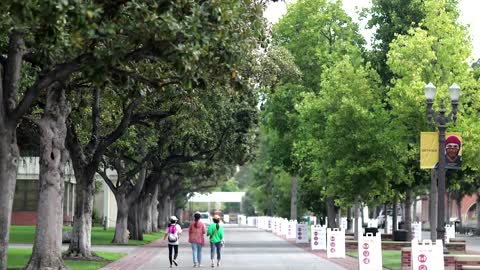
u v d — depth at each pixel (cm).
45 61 2298
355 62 5097
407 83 3825
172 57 1909
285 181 9469
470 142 3762
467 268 2636
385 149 4219
